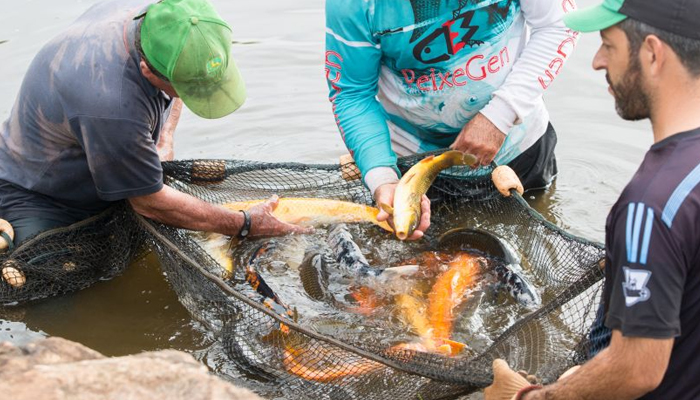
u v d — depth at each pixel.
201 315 4.15
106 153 4.04
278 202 4.86
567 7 4.41
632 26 2.18
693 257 2.10
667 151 2.15
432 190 4.95
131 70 3.99
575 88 6.64
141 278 4.67
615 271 2.19
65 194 4.55
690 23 2.08
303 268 4.46
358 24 4.32
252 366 3.71
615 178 5.54
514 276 4.14
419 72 4.55
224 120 6.54
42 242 4.40
